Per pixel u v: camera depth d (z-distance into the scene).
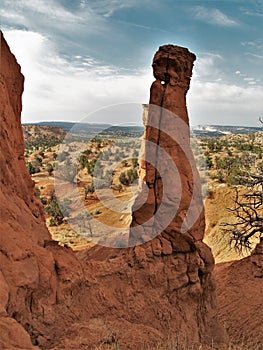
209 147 76.31
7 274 7.10
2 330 5.56
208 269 12.79
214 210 39.09
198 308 12.38
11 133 10.66
